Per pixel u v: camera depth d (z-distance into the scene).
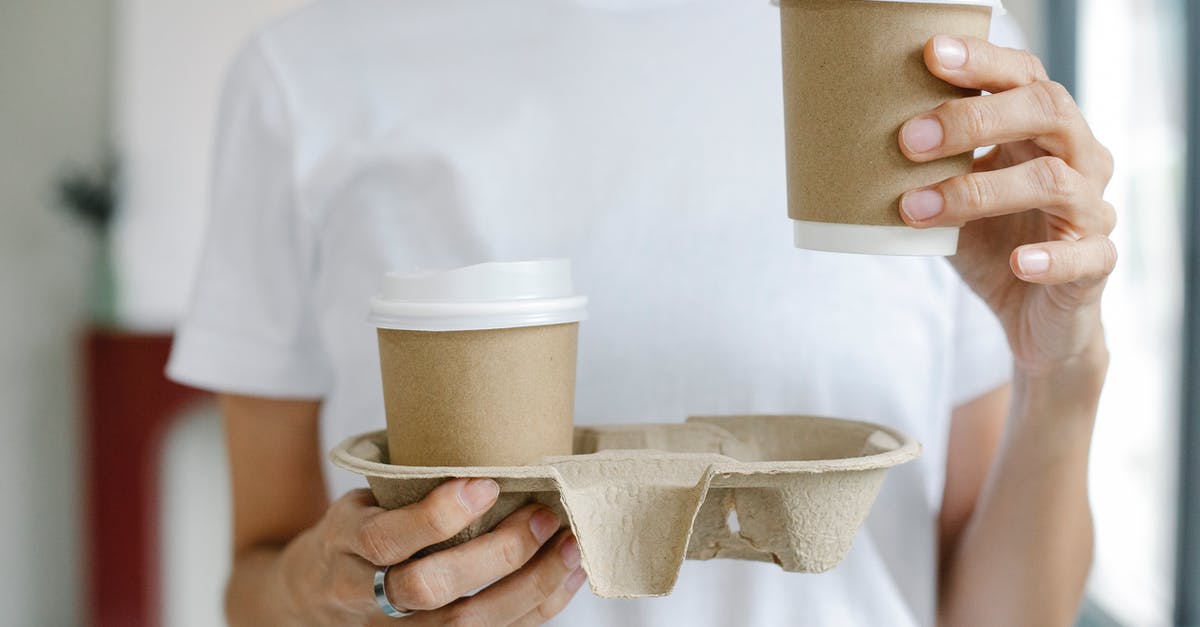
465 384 0.70
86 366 3.51
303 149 0.99
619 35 0.99
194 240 3.63
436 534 0.65
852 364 0.98
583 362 0.98
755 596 0.97
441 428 0.70
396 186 0.98
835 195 0.68
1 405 3.10
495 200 0.97
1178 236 2.10
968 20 0.66
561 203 0.98
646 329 0.97
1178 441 2.10
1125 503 2.42
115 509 3.53
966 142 0.64
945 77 0.64
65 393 3.48
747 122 0.98
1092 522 0.99
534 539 0.69
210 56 3.59
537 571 0.71
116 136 3.56
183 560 3.60
